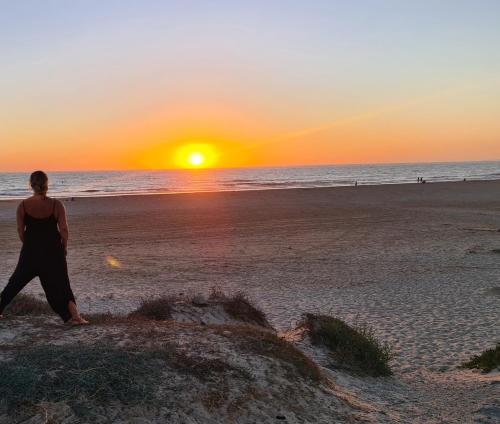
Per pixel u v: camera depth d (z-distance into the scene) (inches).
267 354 209.6
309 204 1593.3
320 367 251.1
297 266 684.7
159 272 647.8
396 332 397.1
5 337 211.0
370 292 538.6
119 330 220.8
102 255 765.3
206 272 647.8
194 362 187.3
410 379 286.8
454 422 202.5
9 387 156.1
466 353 344.5
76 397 156.0
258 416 172.7
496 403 225.8
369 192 2106.3
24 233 232.8
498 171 5654.5
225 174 6279.5
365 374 271.9
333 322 316.5
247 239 919.0
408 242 878.4
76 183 3848.4
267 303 492.7
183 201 1711.4
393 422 195.2
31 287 542.3
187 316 321.4
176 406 163.0
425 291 540.1
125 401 158.7
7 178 5438.0
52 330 221.5
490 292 530.0
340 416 189.2
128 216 1274.6
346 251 797.2
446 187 2386.8
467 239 907.4
